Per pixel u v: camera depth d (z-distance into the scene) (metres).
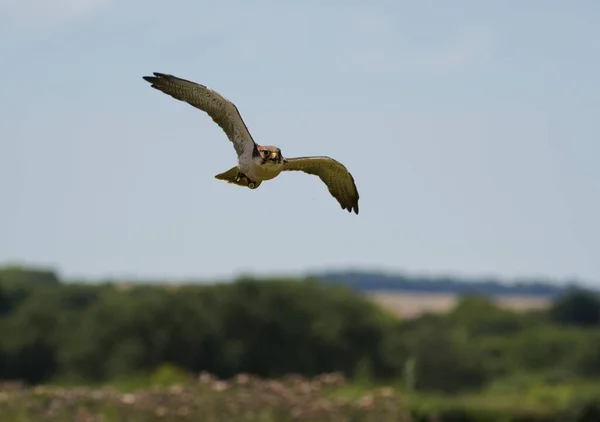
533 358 76.50
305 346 77.56
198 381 24.66
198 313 76.19
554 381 68.00
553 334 84.00
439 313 96.94
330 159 17.75
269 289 78.94
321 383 24.62
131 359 73.06
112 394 23.62
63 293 84.69
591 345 77.44
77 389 25.05
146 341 74.50
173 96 17.30
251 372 76.38
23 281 99.75
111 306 76.50
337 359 78.12
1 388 24.17
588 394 44.69
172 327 75.31
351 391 26.05
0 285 92.00
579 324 95.94
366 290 197.25
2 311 88.56
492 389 64.19
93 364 74.12
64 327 78.31
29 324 78.38
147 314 75.75
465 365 70.56
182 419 22.67
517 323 93.62
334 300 80.69
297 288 80.19
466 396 51.28
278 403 23.25
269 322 77.50
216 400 23.23
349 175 18.00
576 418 41.00
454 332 84.06
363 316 79.88
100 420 22.44
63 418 22.38
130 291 81.19
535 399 46.09
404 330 83.81
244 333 77.31
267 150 17.11
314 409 23.16
